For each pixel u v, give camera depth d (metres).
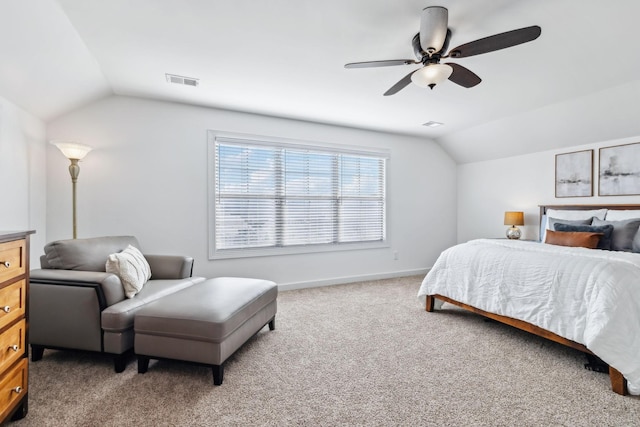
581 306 1.99
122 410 1.57
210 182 3.58
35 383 1.81
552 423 1.49
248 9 1.85
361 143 4.52
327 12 1.88
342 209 4.45
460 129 4.53
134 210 3.27
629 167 3.38
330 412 1.57
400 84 2.30
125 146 3.24
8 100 2.42
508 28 2.02
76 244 2.28
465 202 5.26
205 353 1.81
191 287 2.36
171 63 2.55
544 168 4.18
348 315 3.04
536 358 2.16
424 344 2.38
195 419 1.51
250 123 3.80
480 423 1.49
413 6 1.82
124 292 2.17
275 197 3.98
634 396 1.71
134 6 1.84
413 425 1.48
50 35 2.02
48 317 2.00
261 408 1.60
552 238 3.17
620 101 3.07
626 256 2.16
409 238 4.95
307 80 2.87
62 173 3.03
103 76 2.79
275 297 2.64
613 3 1.76
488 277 2.63
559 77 2.76
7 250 1.38
